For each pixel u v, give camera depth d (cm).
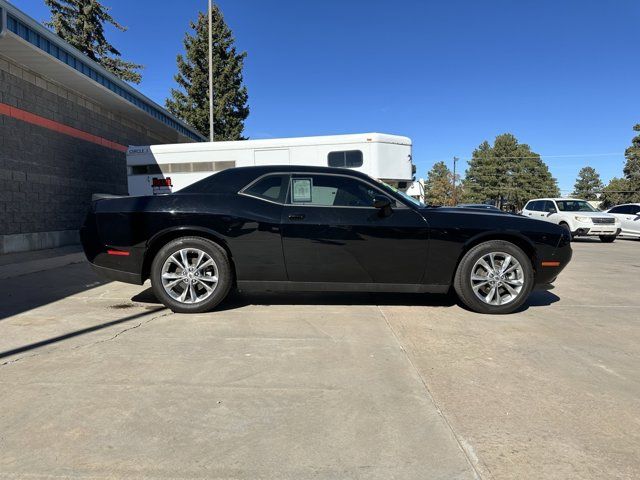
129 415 261
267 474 208
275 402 279
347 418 260
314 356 357
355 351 369
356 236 475
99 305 522
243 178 504
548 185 6775
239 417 260
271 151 1098
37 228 1080
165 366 335
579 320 471
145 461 217
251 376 318
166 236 491
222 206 484
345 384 306
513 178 6725
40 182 1088
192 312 486
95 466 213
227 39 3088
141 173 1170
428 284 488
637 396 292
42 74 1088
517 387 304
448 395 291
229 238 477
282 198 493
